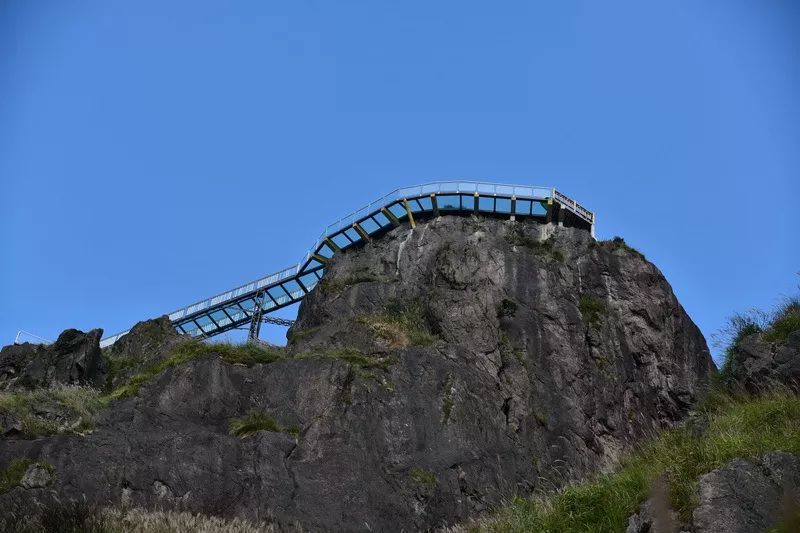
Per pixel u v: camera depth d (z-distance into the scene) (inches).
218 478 834.2
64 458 820.6
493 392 1072.2
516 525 738.8
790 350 808.9
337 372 969.5
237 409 953.5
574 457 1063.0
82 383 1054.4
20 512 721.6
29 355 1112.8
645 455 775.7
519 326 1202.6
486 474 940.0
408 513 859.4
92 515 705.0
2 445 820.0
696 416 865.5
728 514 581.6
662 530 601.6
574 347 1218.0
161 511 754.2
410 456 919.7
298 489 842.8
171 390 948.6
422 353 1049.5
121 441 860.0
